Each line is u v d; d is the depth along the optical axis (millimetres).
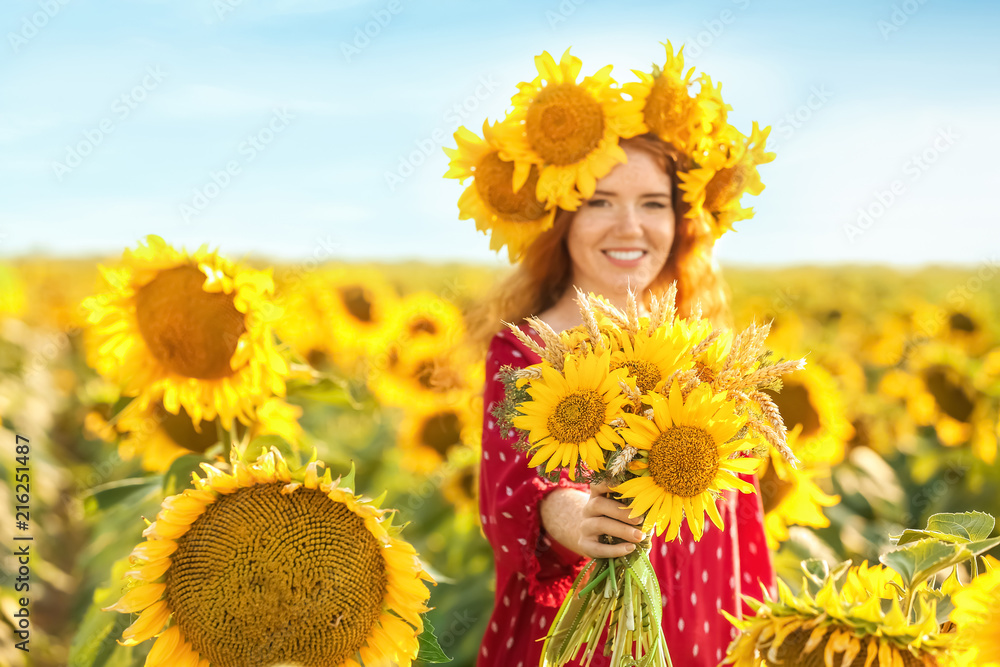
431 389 5094
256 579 1623
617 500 1687
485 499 2129
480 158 2357
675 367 1621
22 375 9547
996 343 7312
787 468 2934
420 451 5086
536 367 1677
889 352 7688
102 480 5047
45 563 5844
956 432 5316
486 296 2820
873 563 4215
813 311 10914
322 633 1638
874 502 4945
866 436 5203
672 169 2305
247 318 2369
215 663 1663
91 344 2475
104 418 4086
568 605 1771
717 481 1561
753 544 2406
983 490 5109
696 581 2115
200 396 2449
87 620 2568
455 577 4512
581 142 2217
